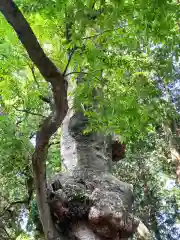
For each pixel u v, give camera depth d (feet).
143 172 71.20
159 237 74.69
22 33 13.23
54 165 39.58
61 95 14.79
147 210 73.46
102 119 19.77
